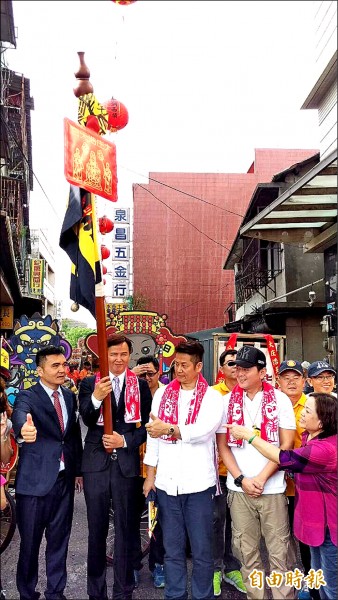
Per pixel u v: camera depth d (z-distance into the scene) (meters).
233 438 3.00
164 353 5.73
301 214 6.57
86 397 3.19
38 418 3.16
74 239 3.09
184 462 2.92
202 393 2.98
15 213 8.63
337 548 2.63
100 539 3.10
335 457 2.68
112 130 3.39
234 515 2.99
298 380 3.51
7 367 4.79
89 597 3.10
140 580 3.61
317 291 10.65
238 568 3.48
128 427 3.22
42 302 13.38
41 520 3.11
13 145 8.27
